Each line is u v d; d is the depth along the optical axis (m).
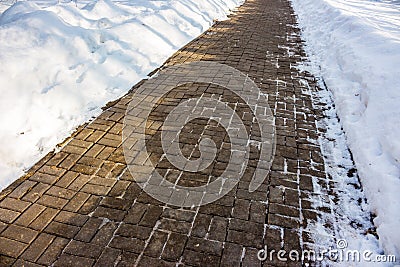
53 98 3.94
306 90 4.78
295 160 3.29
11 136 3.35
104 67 4.88
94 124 3.76
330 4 9.10
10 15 5.76
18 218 2.54
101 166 3.11
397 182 2.69
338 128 3.86
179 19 7.57
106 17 6.80
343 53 5.39
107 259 2.25
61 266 2.20
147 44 5.90
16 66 4.02
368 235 2.49
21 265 2.20
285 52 6.37
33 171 3.03
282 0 12.86
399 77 3.79
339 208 2.74
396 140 3.01
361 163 3.14
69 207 2.65
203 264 2.24
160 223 2.53
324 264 2.28
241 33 7.56
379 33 5.45
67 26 5.29
